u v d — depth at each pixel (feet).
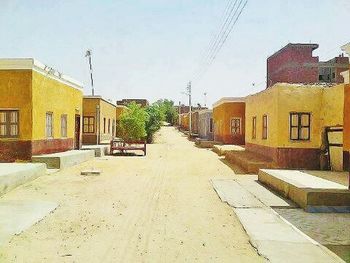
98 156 76.48
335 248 21.11
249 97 74.02
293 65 125.59
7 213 27.45
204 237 22.79
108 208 30.14
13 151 50.96
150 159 72.84
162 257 19.26
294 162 54.13
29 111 50.88
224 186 41.63
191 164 64.69
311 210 30.12
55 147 61.36
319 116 53.98
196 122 167.63
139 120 111.96
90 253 19.67
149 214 28.37
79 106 76.13
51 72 57.72
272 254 19.67
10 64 50.39
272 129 56.54
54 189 38.22
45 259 18.63
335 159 51.19
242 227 25.08
